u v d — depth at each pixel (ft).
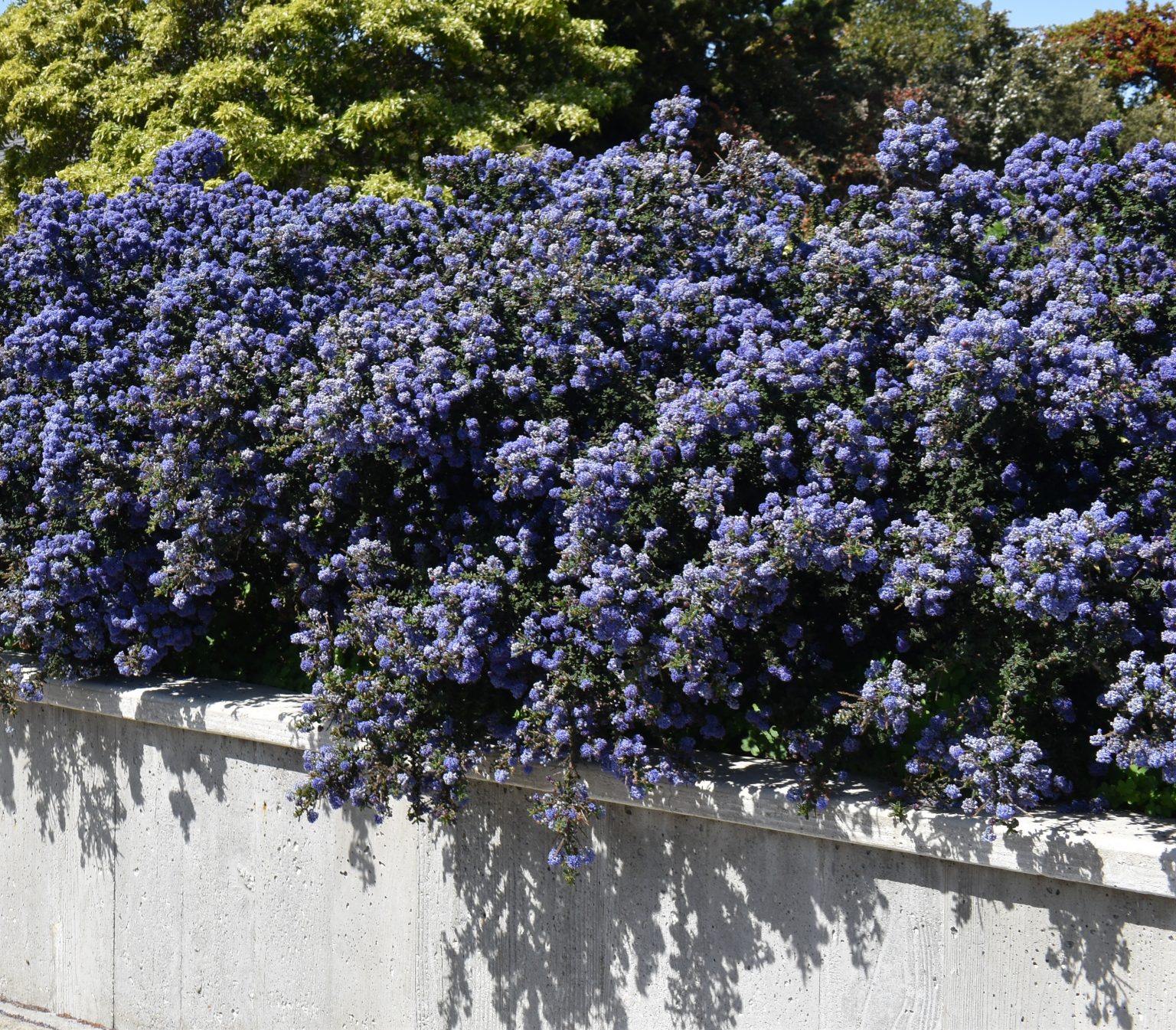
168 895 14.99
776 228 13.15
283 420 13.04
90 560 14.78
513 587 11.68
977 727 10.17
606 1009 11.88
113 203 16.42
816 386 11.20
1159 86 81.20
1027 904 9.61
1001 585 9.66
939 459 10.72
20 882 16.62
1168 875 8.74
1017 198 12.79
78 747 15.81
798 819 10.43
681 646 10.28
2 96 43.32
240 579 15.34
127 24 41.73
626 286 12.92
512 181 14.99
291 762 13.67
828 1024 10.60
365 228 15.46
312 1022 13.84
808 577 11.21
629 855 11.67
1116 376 9.86
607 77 44.19
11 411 15.06
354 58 38.32
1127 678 8.95
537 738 11.08
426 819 12.69
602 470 10.82
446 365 12.16
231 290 14.57
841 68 63.46
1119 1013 9.24
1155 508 10.35
